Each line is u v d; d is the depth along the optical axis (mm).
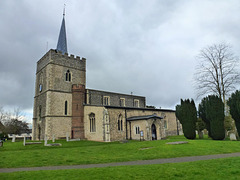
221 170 10188
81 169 11195
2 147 24156
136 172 10062
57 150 20062
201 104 32656
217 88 34312
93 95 43500
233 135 27297
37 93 42812
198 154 16781
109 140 32125
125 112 38156
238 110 25391
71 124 38750
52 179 9000
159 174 9656
